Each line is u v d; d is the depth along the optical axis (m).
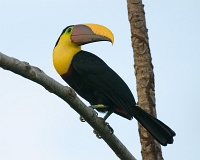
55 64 13.12
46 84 9.43
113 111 13.12
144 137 12.77
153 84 13.09
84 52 13.35
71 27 13.40
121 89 12.61
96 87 12.84
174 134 12.12
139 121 12.45
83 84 13.06
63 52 13.07
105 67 13.04
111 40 13.06
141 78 13.06
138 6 13.59
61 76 13.27
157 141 12.34
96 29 13.23
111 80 12.78
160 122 12.18
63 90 9.75
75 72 12.98
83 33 13.17
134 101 12.58
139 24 13.45
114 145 11.09
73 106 10.14
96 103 13.37
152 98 12.94
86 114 10.43
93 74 12.84
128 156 11.26
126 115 13.09
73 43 13.20
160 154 12.73
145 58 13.18
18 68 8.91
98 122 10.77
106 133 10.91
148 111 12.83
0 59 8.60
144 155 12.74
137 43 13.33
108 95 12.67
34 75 9.16
